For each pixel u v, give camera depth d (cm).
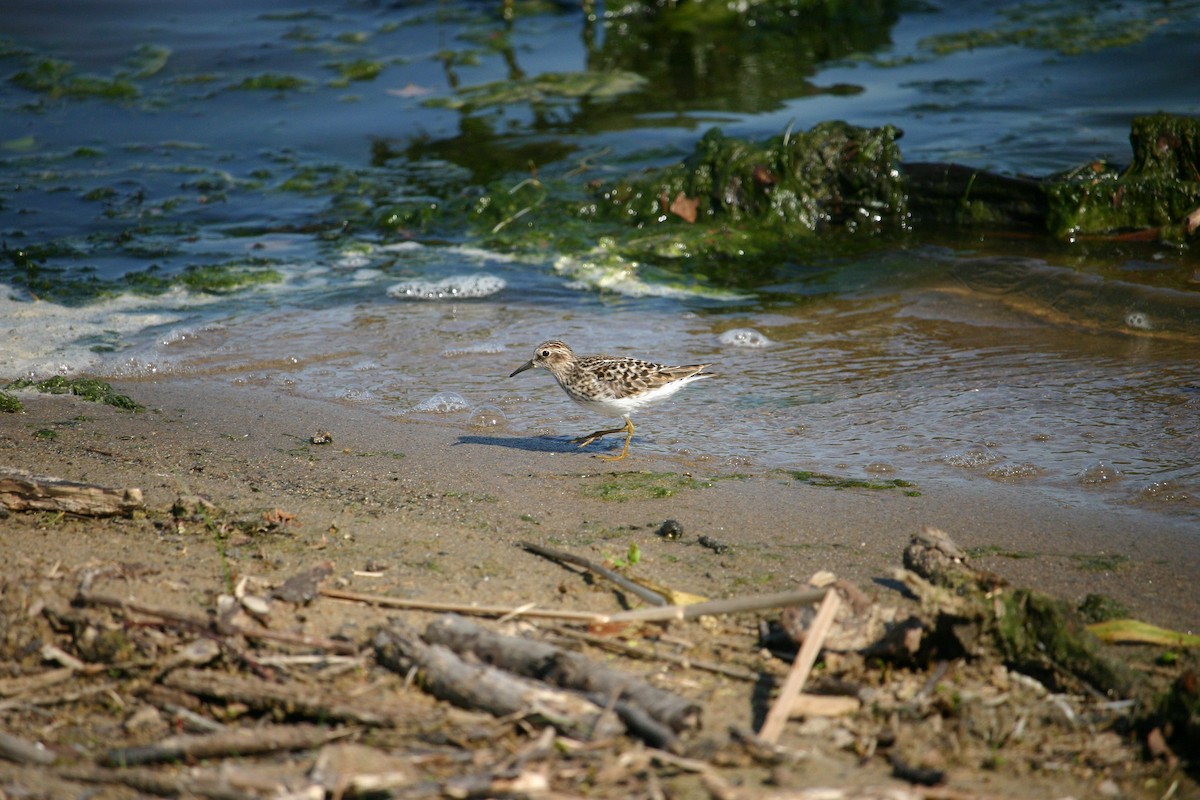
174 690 697
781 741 669
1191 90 2398
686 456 1212
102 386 1380
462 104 2605
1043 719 694
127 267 1895
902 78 2603
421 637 748
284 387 1423
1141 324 1553
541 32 3050
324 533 960
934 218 2041
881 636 766
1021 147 2167
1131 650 786
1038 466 1149
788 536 991
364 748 627
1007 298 1681
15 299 1741
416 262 1928
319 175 2292
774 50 2855
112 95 2733
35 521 942
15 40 3045
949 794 607
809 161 2055
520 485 1116
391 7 3297
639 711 657
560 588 862
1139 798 623
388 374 1471
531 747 628
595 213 2102
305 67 2869
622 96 2603
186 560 878
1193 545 966
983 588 816
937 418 1288
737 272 1886
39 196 2205
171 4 3347
